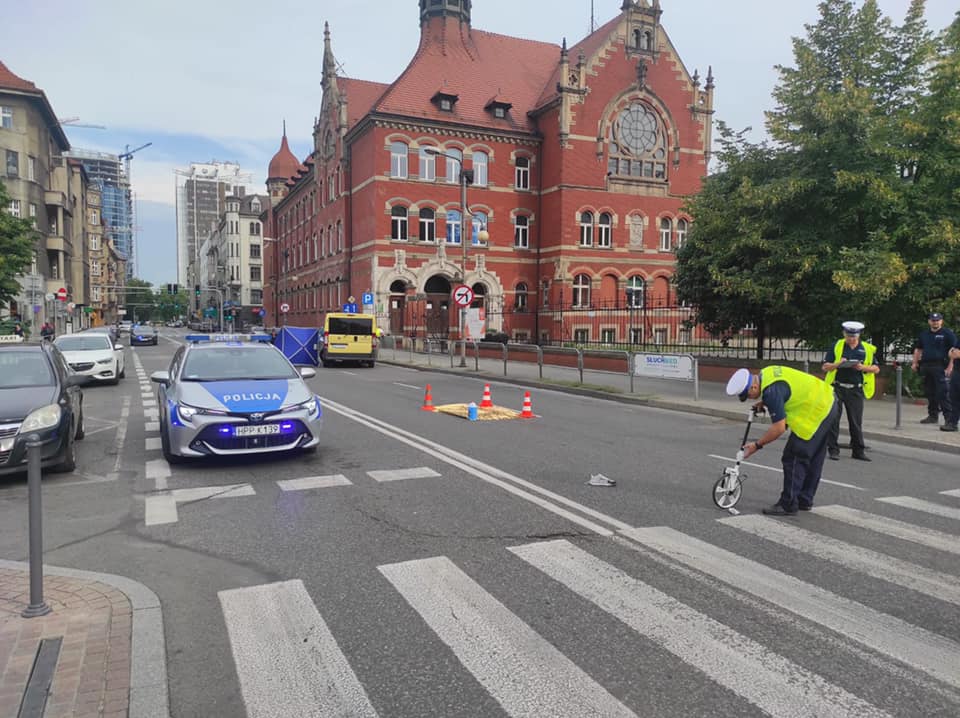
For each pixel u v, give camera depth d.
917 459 9.19
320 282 47.22
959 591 4.47
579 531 5.69
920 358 11.32
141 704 3.11
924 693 3.23
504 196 38.59
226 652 3.63
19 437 7.15
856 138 14.34
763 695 3.21
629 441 10.18
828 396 6.22
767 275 15.70
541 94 41.03
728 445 9.95
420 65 38.59
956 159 13.72
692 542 5.43
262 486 7.22
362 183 37.84
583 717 3.03
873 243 13.56
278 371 9.21
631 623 3.97
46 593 4.31
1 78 45.47
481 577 4.67
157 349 44.50
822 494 7.11
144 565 4.93
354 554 5.13
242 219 99.88
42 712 3.00
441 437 10.28
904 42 14.91
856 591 4.46
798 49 15.35
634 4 38.84
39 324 43.31
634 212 39.28
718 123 17.80
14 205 45.69
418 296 36.56
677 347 23.19
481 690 3.25
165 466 8.23
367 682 3.33
